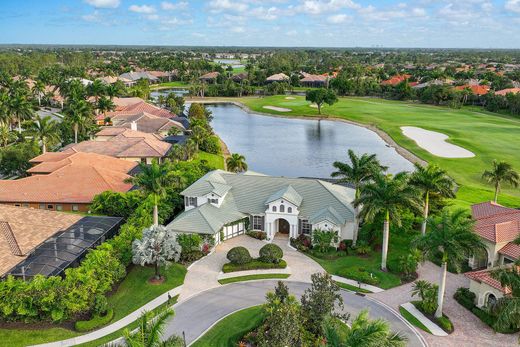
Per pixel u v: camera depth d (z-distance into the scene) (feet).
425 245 143.64
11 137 365.61
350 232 208.33
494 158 375.25
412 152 412.36
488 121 554.05
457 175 331.36
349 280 174.60
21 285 141.38
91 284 145.07
